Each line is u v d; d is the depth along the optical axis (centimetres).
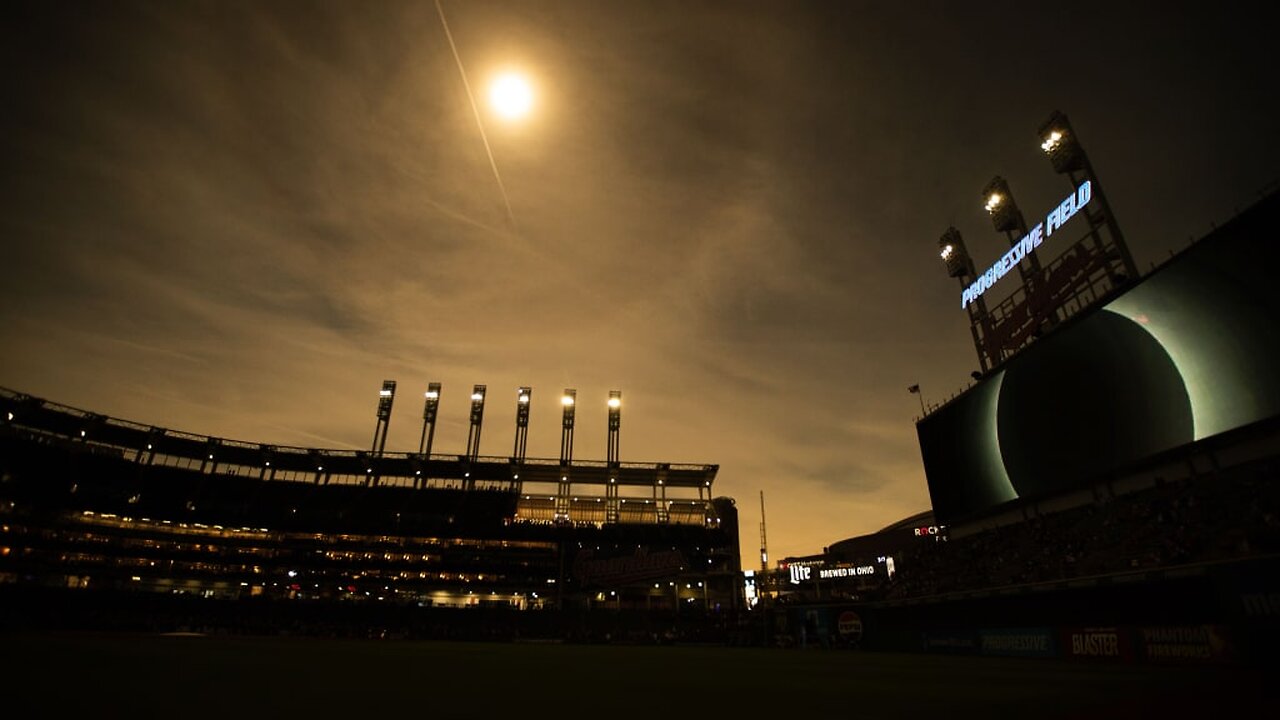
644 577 7188
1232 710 1262
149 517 6412
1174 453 2927
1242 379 2612
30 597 5319
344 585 7019
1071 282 3644
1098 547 3170
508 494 7806
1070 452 3488
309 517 7144
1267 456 2573
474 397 8256
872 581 8231
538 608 7062
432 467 7750
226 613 5891
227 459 7150
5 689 1498
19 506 5797
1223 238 2612
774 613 5328
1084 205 3519
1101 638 2773
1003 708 1399
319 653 3256
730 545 7650
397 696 1566
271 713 1266
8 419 6012
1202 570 2356
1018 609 3316
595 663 2972
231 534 6894
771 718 1273
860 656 3644
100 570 6141
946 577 4184
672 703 1511
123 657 2552
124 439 6631
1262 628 2139
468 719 1232
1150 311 2964
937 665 2794
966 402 4372
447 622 6338
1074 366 3444
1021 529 3928
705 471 8156
